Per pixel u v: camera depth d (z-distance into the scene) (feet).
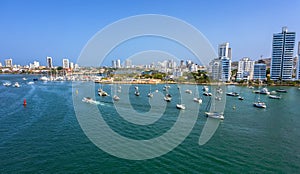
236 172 100.42
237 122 195.31
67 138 137.69
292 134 161.38
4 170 97.81
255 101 333.83
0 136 142.10
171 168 102.37
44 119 187.32
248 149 128.36
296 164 110.01
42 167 100.78
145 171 99.14
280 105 301.22
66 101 278.46
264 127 180.75
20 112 216.74
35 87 451.53
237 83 589.32
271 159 115.24
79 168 100.37
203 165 106.11
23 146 124.57
